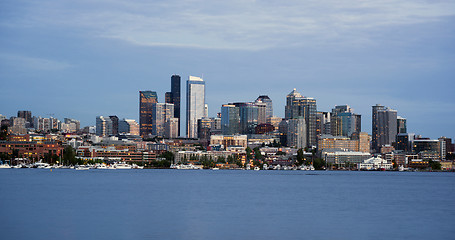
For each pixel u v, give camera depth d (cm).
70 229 14088
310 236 13375
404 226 15188
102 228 14275
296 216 17125
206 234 13488
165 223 15250
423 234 13838
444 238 13288
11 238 12812
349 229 14512
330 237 13275
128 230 13988
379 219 16675
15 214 17062
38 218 16112
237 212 18012
